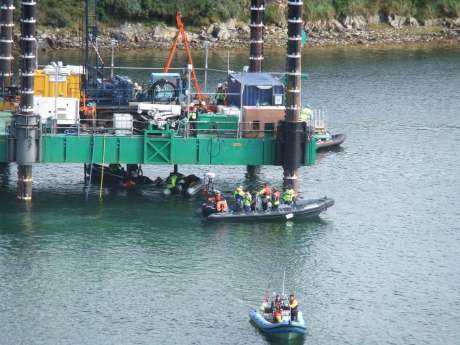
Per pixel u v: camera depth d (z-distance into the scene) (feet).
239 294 627.05
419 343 585.63
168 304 613.93
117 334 583.17
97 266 654.53
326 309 615.16
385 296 631.56
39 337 578.66
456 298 631.15
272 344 579.48
